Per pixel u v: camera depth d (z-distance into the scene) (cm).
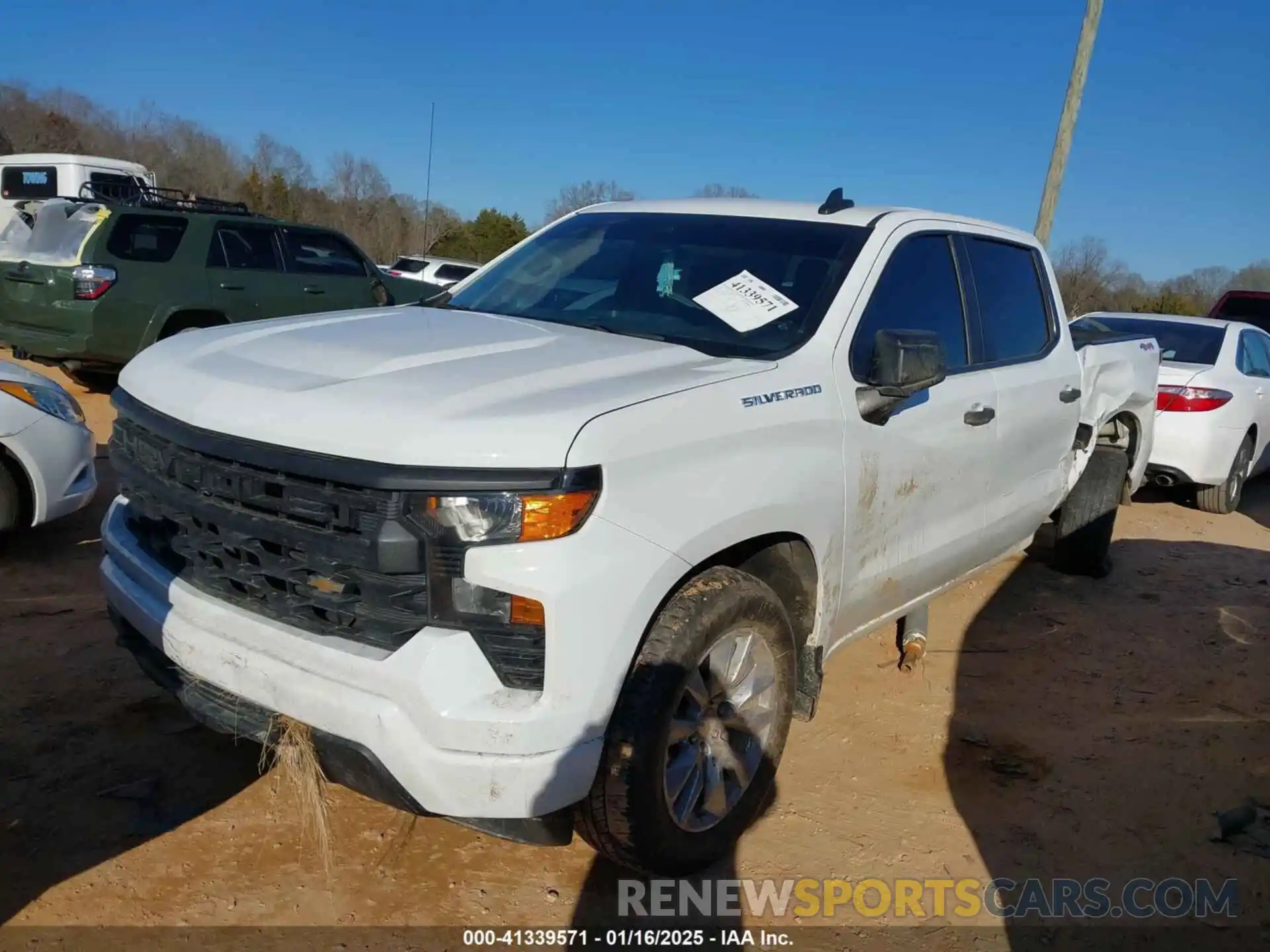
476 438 243
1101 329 637
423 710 243
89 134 4766
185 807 334
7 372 532
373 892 300
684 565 270
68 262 913
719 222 404
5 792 334
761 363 316
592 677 251
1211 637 552
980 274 442
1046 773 396
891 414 353
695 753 296
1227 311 1666
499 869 315
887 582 377
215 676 276
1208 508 882
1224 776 402
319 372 285
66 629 459
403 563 243
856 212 402
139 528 321
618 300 377
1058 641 535
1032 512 483
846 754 400
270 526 262
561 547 243
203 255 985
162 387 297
